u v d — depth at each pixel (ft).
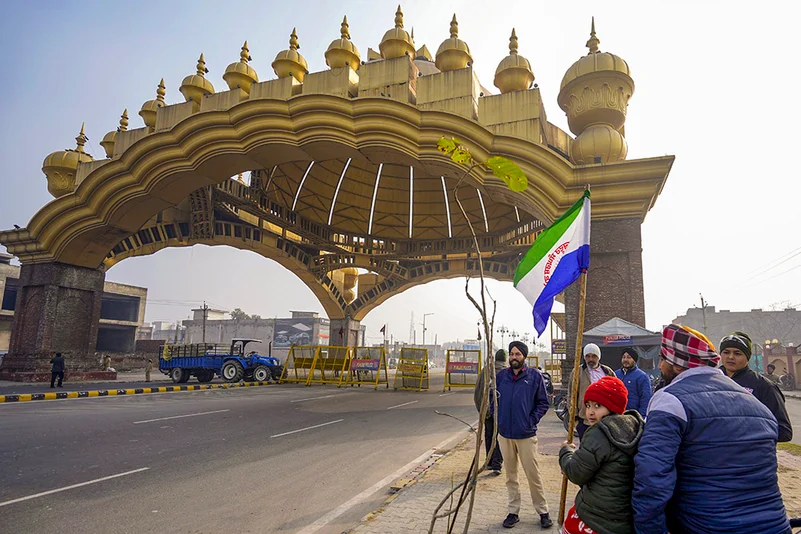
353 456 27.68
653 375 41.98
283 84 63.31
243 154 64.49
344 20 65.16
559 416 43.16
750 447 7.27
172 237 91.25
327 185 102.68
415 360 81.87
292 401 56.59
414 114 57.16
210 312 289.12
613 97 53.01
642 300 49.26
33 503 18.13
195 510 17.72
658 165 49.73
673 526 7.63
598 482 8.43
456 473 23.03
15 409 44.01
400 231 114.93
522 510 17.78
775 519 7.08
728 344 14.47
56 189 77.05
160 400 54.08
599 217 51.72
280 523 16.47
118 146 71.56
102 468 23.50
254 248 101.86
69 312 77.30
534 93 55.83
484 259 115.96
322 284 123.85
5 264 142.61
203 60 70.95
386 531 15.08
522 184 10.15
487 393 8.98
